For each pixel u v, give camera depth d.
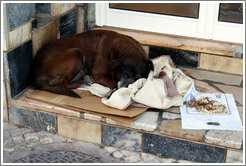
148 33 3.70
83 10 3.68
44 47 3.27
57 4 3.37
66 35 3.57
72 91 3.17
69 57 3.20
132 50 3.24
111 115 2.95
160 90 3.08
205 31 3.57
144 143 2.94
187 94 3.14
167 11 3.69
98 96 3.16
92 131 3.02
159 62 3.42
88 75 3.36
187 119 2.94
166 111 3.03
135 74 3.16
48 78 3.21
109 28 3.77
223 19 3.54
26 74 3.22
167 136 2.88
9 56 3.03
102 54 3.29
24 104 3.11
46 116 3.10
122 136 2.97
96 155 2.92
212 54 3.48
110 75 3.27
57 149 2.96
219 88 3.29
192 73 3.49
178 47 3.51
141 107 3.03
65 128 3.08
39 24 3.30
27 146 2.98
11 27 3.00
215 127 2.88
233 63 3.46
